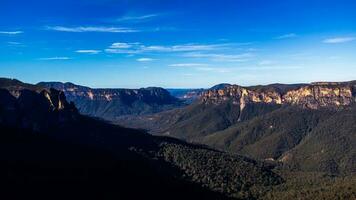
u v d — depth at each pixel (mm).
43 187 177375
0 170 181500
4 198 158875
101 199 188250
